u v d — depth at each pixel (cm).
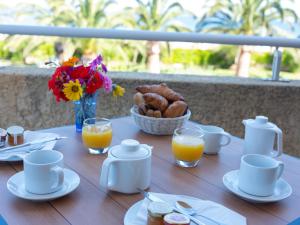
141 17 999
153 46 897
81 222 72
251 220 75
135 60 903
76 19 981
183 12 1004
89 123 114
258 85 209
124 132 131
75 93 113
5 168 96
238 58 910
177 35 205
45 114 213
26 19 979
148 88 133
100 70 122
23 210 76
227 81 212
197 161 103
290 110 214
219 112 214
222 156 111
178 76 220
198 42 206
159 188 88
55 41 882
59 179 80
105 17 988
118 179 84
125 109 212
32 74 206
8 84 206
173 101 131
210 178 95
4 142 112
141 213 73
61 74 115
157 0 986
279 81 219
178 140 102
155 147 117
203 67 929
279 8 984
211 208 76
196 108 212
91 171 96
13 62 886
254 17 991
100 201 81
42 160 85
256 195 82
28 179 80
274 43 209
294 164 106
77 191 85
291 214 78
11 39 866
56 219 73
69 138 122
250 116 214
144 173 85
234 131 217
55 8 971
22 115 213
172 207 73
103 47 889
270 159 86
